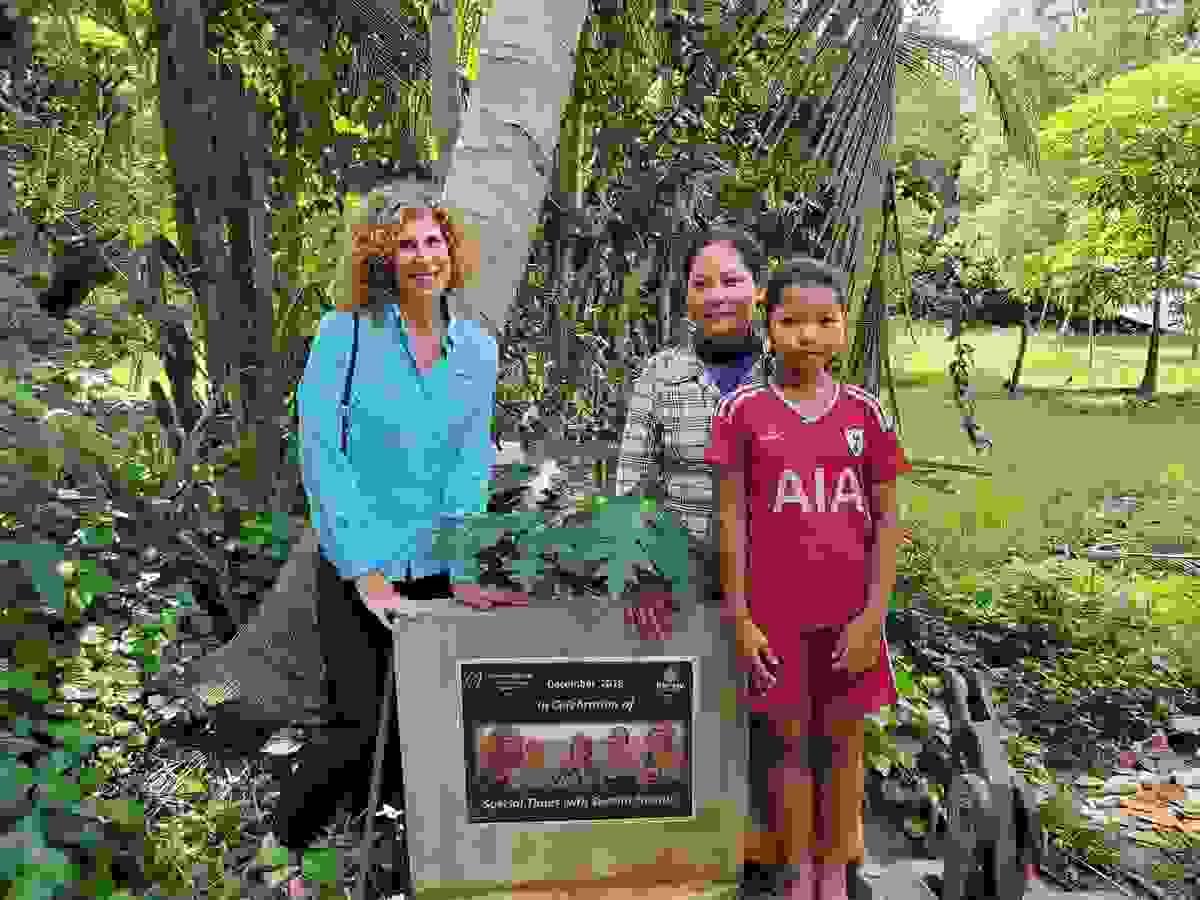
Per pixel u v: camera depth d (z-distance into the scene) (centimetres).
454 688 188
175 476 345
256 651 290
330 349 219
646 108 356
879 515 202
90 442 290
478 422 232
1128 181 1582
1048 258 1728
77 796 216
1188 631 584
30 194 339
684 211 356
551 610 187
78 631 327
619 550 185
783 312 193
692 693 191
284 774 272
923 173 803
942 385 1817
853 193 378
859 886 221
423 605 193
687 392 229
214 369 378
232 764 280
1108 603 635
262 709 284
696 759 193
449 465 229
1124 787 402
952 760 246
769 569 196
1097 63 1758
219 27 363
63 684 299
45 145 356
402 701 188
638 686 190
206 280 369
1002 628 580
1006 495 935
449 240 225
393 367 218
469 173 278
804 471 194
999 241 1778
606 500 199
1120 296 1830
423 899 194
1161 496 947
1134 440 1258
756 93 358
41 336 282
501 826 192
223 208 367
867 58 376
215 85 361
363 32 424
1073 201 1714
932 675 473
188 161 357
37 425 257
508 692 188
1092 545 783
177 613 343
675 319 365
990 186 1770
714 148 350
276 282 392
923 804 309
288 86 392
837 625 199
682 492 231
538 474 241
